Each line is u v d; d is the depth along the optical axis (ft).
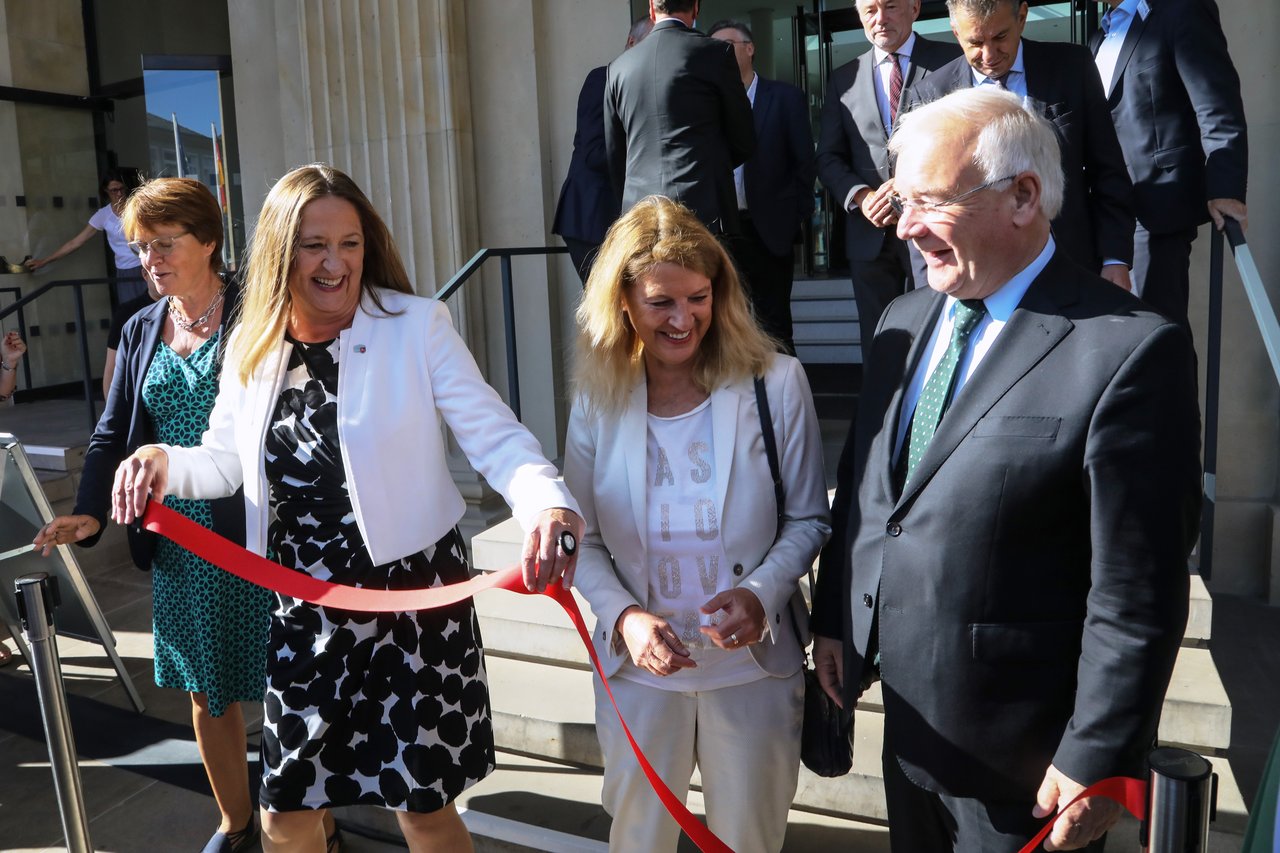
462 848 6.70
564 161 17.33
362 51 17.48
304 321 6.40
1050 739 4.92
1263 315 8.61
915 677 5.14
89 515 8.02
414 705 6.27
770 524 6.35
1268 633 11.63
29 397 23.95
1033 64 9.47
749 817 6.35
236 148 23.00
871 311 11.50
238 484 7.00
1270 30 12.14
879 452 5.56
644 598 6.37
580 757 9.21
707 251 6.07
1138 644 4.47
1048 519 4.78
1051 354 4.79
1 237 23.65
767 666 6.23
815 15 26.35
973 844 5.18
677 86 10.93
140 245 8.04
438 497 6.43
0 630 14.30
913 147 4.95
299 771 6.27
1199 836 4.13
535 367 17.95
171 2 23.72
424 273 17.87
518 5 17.03
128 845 9.22
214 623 8.27
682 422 6.38
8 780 10.46
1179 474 4.48
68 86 24.62
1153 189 10.32
